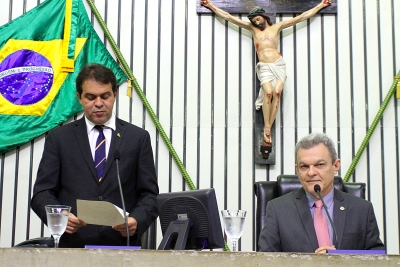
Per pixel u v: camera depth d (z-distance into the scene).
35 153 4.38
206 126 4.40
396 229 4.24
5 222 4.30
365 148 4.34
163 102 4.43
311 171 2.59
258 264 1.63
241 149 4.37
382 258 1.61
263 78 4.26
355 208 2.65
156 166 4.36
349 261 1.62
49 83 4.45
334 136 4.37
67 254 1.67
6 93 4.42
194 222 2.28
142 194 2.90
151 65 4.47
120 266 1.65
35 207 2.76
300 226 2.61
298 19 4.36
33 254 1.67
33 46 4.50
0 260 1.67
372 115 4.38
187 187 4.32
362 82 4.42
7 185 4.33
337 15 4.48
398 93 4.29
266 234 2.64
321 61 4.44
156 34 4.50
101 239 2.78
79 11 4.51
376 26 4.46
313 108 4.40
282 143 4.36
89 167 2.85
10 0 4.54
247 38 4.48
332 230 2.58
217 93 4.43
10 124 4.38
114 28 4.52
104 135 2.94
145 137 2.99
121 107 4.41
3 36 4.49
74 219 2.54
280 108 4.39
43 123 4.39
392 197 4.28
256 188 3.14
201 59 4.47
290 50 4.45
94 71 2.88
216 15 4.50
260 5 4.46
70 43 4.48
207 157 4.37
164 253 1.65
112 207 2.29
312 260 1.62
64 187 2.86
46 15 4.53
